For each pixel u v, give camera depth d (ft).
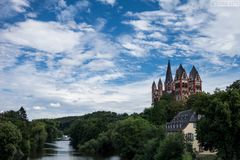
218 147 240.73
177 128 418.51
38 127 602.03
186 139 278.05
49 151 558.97
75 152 538.88
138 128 387.96
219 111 228.63
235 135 232.32
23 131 442.09
